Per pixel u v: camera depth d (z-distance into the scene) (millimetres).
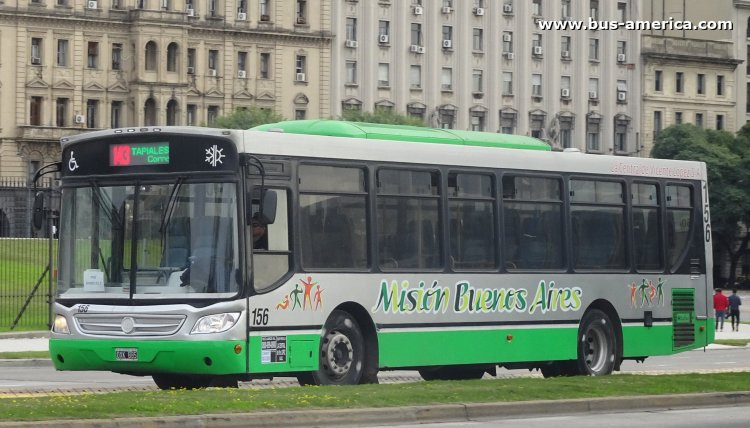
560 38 157375
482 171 28672
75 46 138500
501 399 24109
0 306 62656
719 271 146500
